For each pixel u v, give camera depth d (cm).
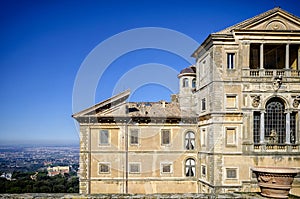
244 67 3988
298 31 3978
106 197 1501
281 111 4034
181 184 4456
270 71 4012
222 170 3884
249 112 3953
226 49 4000
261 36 4009
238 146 3925
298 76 4003
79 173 4328
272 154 3925
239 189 3847
